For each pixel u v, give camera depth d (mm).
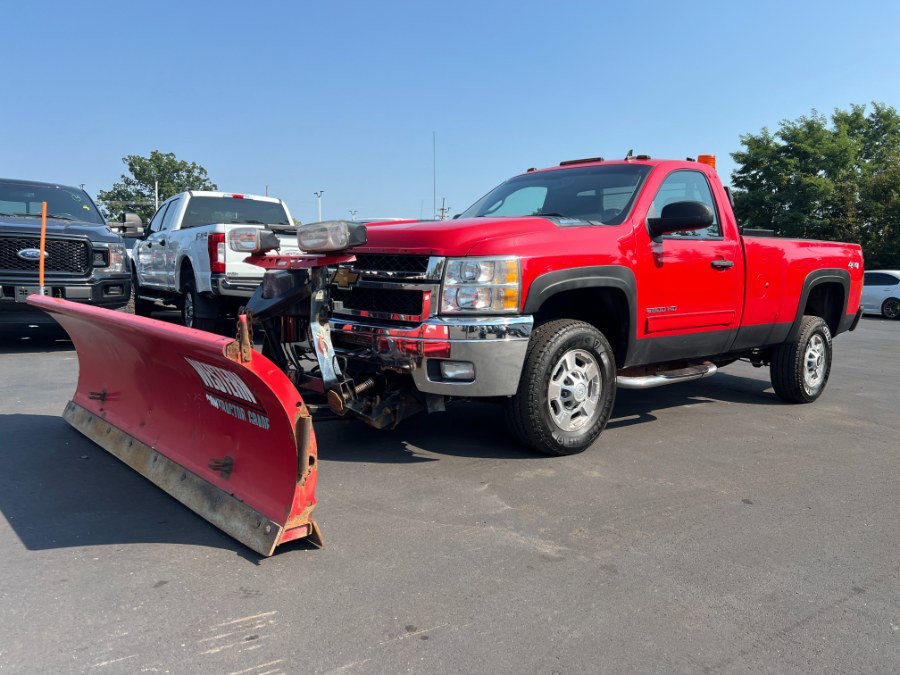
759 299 6051
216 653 2449
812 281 6645
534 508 3844
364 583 2961
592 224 4840
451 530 3525
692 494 4152
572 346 4570
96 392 5047
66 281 8906
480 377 4168
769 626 2707
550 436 4582
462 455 4770
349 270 4453
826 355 6996
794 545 3467
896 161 32219
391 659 2434
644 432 5582
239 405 3336
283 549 3275
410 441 5090
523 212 5703
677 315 5305
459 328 4117
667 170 5391
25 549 3236
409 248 4328
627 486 4250
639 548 3375
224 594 2852
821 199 31578
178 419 4039
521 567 3141
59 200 10367
